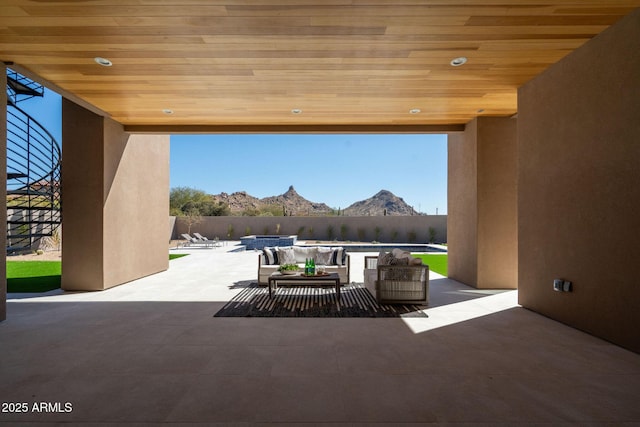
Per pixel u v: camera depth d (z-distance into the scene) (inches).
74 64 163.9
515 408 91.2
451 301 210.2
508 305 200.2
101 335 148.6
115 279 259.9
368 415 87.8
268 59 159.5
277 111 236.7
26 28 132.3
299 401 94.3
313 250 285.9
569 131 157.9
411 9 121.0
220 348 133.6
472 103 221.5
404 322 167.9
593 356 125.0
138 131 270.5
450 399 95.6
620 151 131.6
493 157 249.9
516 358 123.7
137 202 292.5
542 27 133.8
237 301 210.5
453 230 291.1
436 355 126.6
